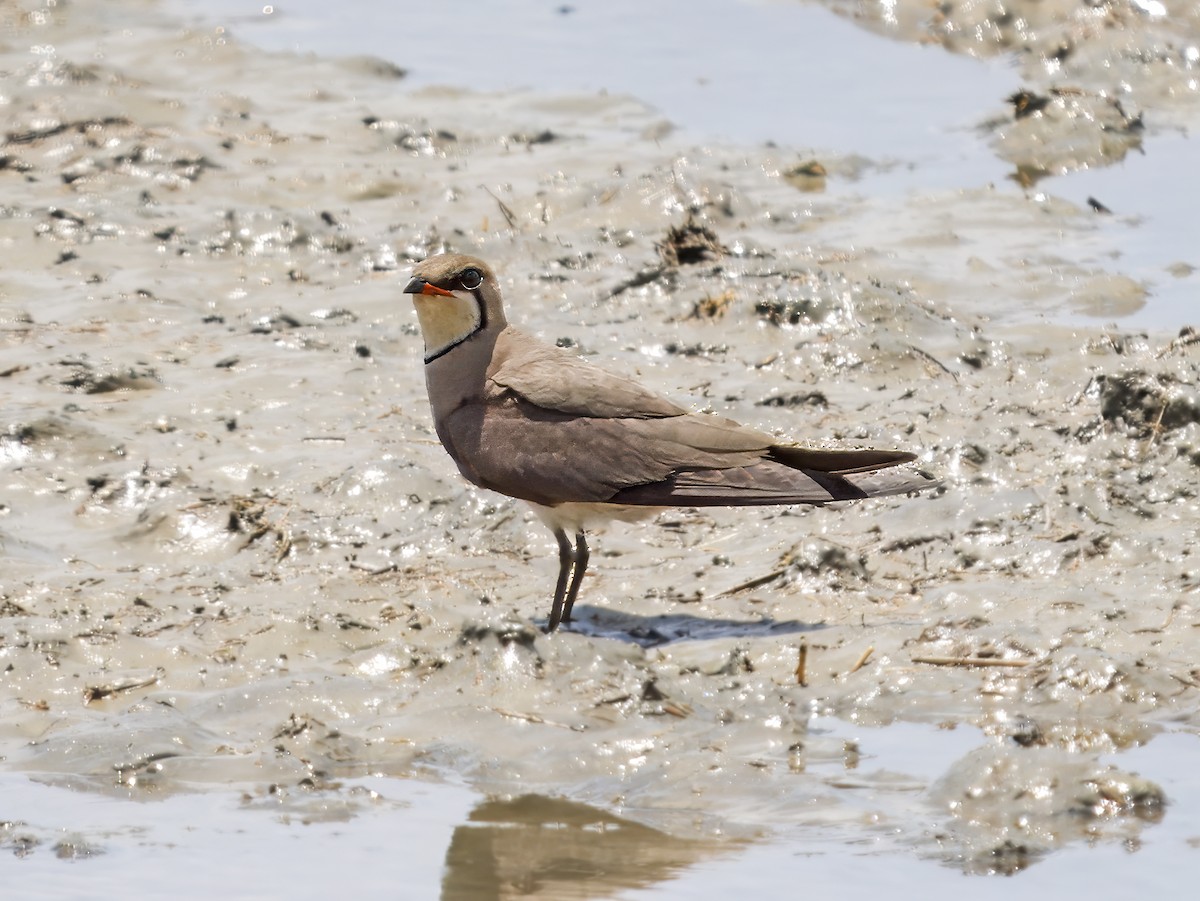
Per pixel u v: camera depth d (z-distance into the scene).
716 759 10.69
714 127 25.08
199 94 25.53
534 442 12.48
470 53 28.56
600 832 9.94
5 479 14.79
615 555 13.90
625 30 30.09
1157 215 21.56
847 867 9.45
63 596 12.80
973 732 11.00
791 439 15.78
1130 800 9.98
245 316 18.72
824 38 29.41
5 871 9.54
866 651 11.91
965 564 13.41
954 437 15.66
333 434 15.90
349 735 11.00
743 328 18.19
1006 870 9.40
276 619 12.42
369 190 22.36
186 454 15.41
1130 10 27.86
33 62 26.38
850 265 19.78
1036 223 21.28
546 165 23.14
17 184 22.20
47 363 17.12
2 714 11.37
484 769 10.69
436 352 12.93
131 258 20.11
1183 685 11.35
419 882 9.40
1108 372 16.00
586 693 11.36
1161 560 13.14
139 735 10.88
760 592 13.14
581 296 19.14
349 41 28.89
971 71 27.50
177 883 9.40
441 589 13.12
